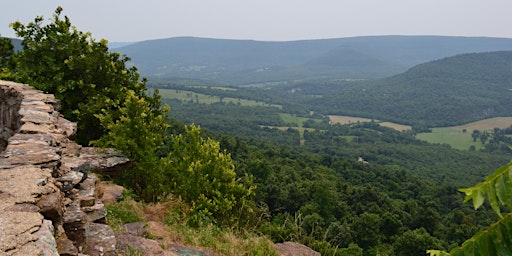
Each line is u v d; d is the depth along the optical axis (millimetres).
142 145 9539
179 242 6766
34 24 13125
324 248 9109
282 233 9680
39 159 5016
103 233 5023
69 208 4645
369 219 44594
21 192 3816
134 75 14375
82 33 13297
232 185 10047
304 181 58656
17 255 2729
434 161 121500
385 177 80188
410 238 39625
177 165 10133
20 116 7746
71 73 12477
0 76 11664
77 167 5703
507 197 1234
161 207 8750
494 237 1334
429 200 64750
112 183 8797
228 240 7535
